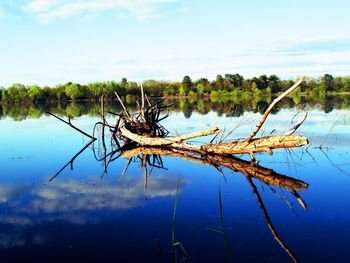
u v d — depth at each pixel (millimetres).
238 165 11953
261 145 12383
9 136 20672
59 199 8250
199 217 7000
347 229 6270
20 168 11773
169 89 95125
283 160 12633
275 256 5355
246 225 6566
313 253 5422
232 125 22562
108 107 48938
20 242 5977
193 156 13922
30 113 42719
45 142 18234
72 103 75438
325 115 27641
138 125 18141
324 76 89062
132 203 7883
